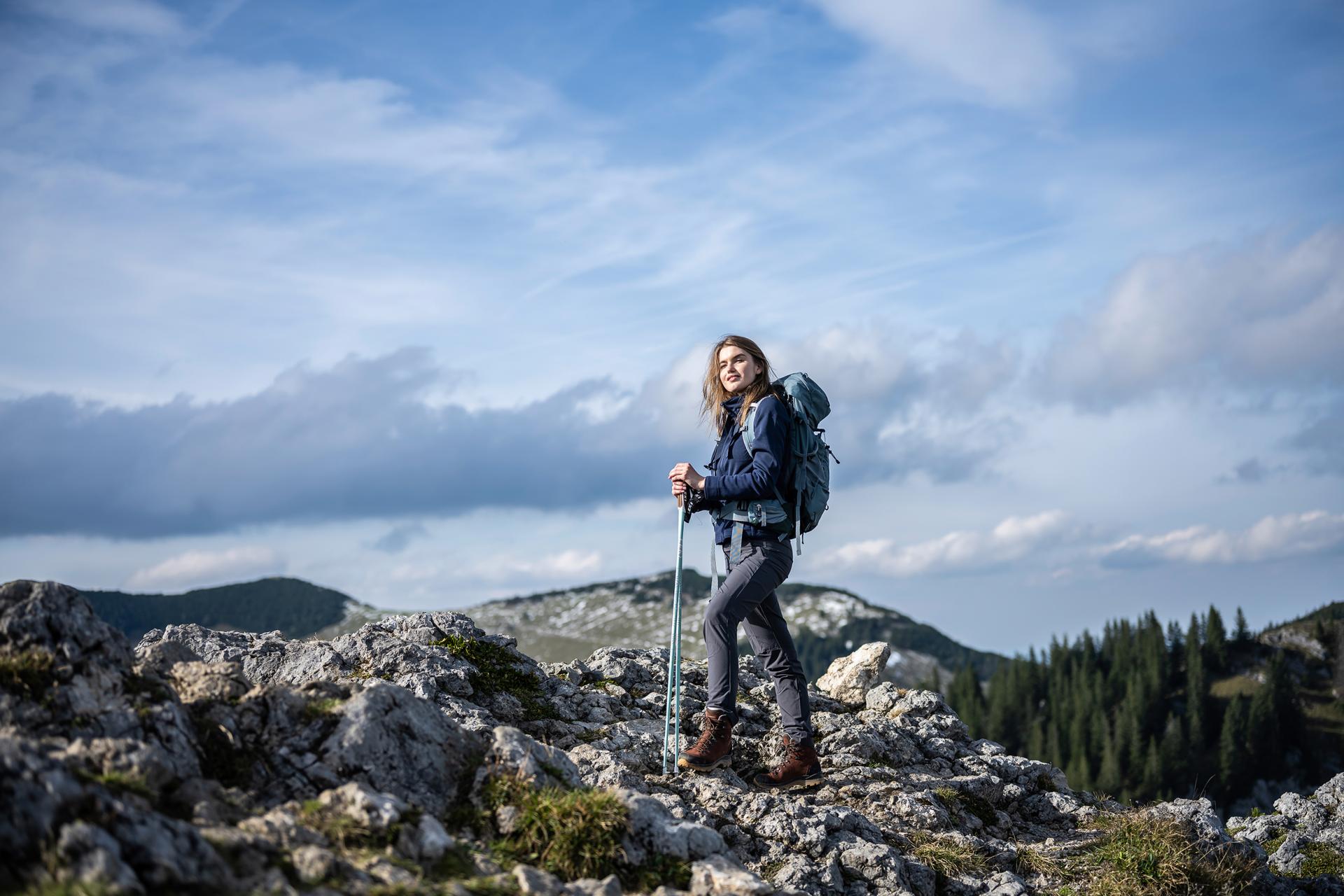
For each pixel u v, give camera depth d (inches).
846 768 311.1
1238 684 6259.8
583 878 180.2
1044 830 307.9
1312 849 372.5
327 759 181.9
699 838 197.2
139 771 152.5
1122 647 6594.5
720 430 272.5
